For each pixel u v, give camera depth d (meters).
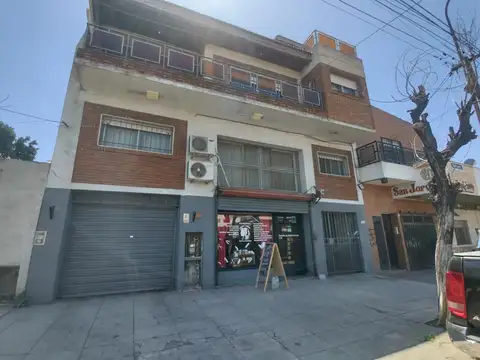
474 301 2.85
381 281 9.19
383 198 12.84
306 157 11.04
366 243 11.30
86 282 6.90
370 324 4.95
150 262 7.68
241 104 8.91
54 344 3.95
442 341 4.14
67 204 6.87
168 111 8.84
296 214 10.69
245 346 4.02
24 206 6.48
